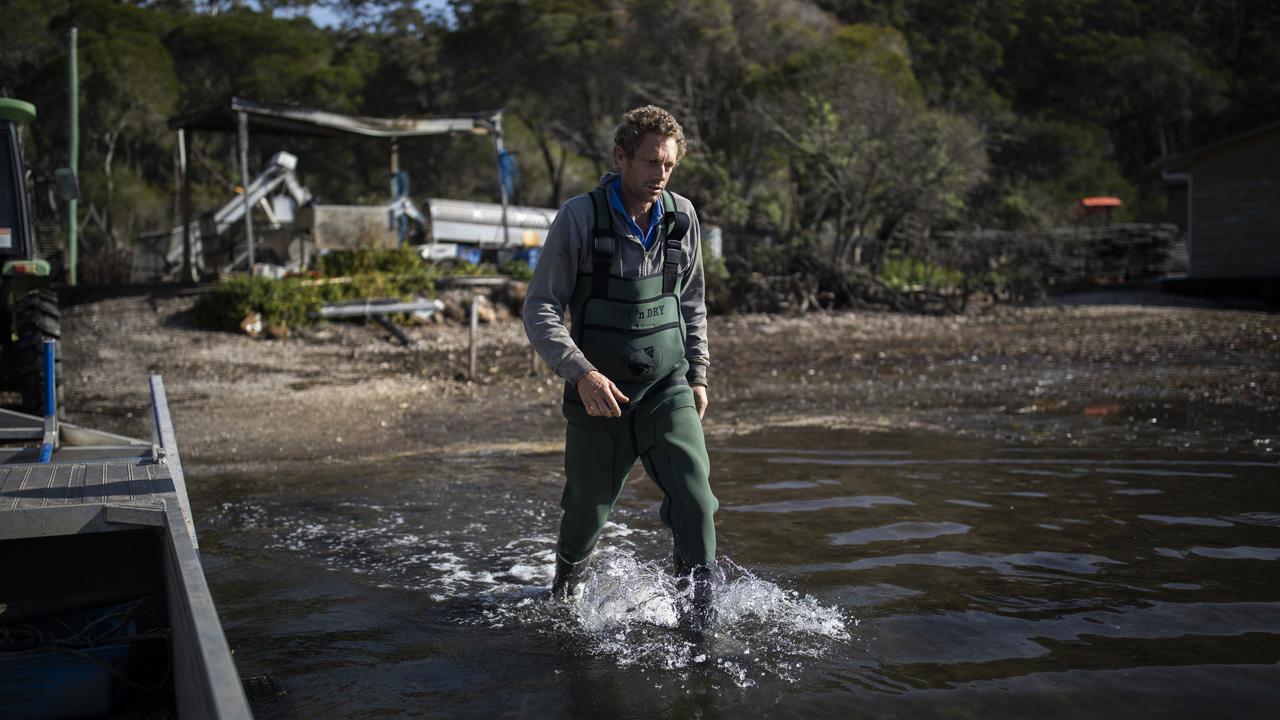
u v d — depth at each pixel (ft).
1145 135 239.71
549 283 10.58
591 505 11.33
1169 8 277.64
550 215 88.79
